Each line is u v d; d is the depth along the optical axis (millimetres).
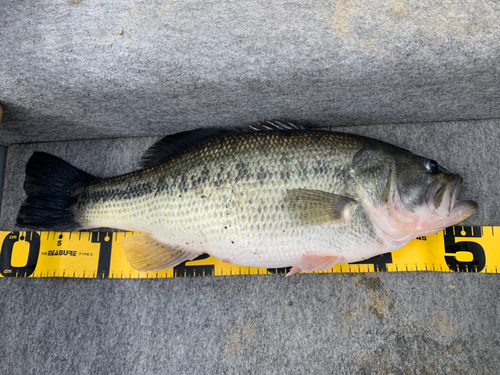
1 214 456
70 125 433
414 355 398
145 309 429
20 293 438
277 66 358
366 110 411
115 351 421
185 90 375
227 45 361
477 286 408
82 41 366
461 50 347
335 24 358
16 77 366
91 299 434
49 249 437
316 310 414
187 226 377
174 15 367
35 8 373
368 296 414
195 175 375
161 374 412
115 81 368
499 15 348
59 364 421
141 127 442
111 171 459
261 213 362
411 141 437
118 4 372
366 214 363
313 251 367
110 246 436
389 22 355
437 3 355
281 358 406
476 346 397
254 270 421
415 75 358
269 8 365
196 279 432
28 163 423
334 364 401
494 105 402
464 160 430
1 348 427
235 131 437
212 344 416
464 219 396
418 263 409
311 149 367
